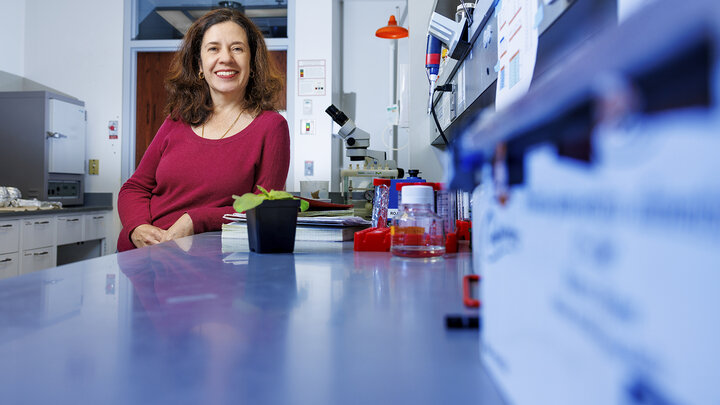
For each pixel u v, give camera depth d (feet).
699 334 0.31
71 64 11.98
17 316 1.13
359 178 8.25
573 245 0.45
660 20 0.28
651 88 0.33
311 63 11.69
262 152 5.09
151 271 1.83
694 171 0.30
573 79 0.40
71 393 0.70
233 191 4.93
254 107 5.34
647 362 0.35
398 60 12.41
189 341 0.93
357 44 12.62
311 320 1.08
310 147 11.69
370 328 1.01
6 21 11.50
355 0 12.63
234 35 4.99
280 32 11.98
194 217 4.27
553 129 0.48
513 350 0.61
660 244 0.34
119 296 1.36
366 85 12.59
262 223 2.43
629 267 0.37
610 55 0.34
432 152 8.14
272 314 1.14
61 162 10.72
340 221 3.11
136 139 12.03
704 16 0.26
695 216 0.31
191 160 4.97
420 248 2.28
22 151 10.32
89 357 0.84
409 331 0.99
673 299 0.33
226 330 1.01
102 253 11.55
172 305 1.24
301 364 0.80
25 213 8.71
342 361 0.82
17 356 0.85
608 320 0.40
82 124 11.46
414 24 8.16
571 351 0.46
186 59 5.24
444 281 1.58
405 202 2.36
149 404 0.66
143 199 5.15
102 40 11.93
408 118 8.54
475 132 0.67
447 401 0.66
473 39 4.42
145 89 12.03
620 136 0.37
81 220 10.58
